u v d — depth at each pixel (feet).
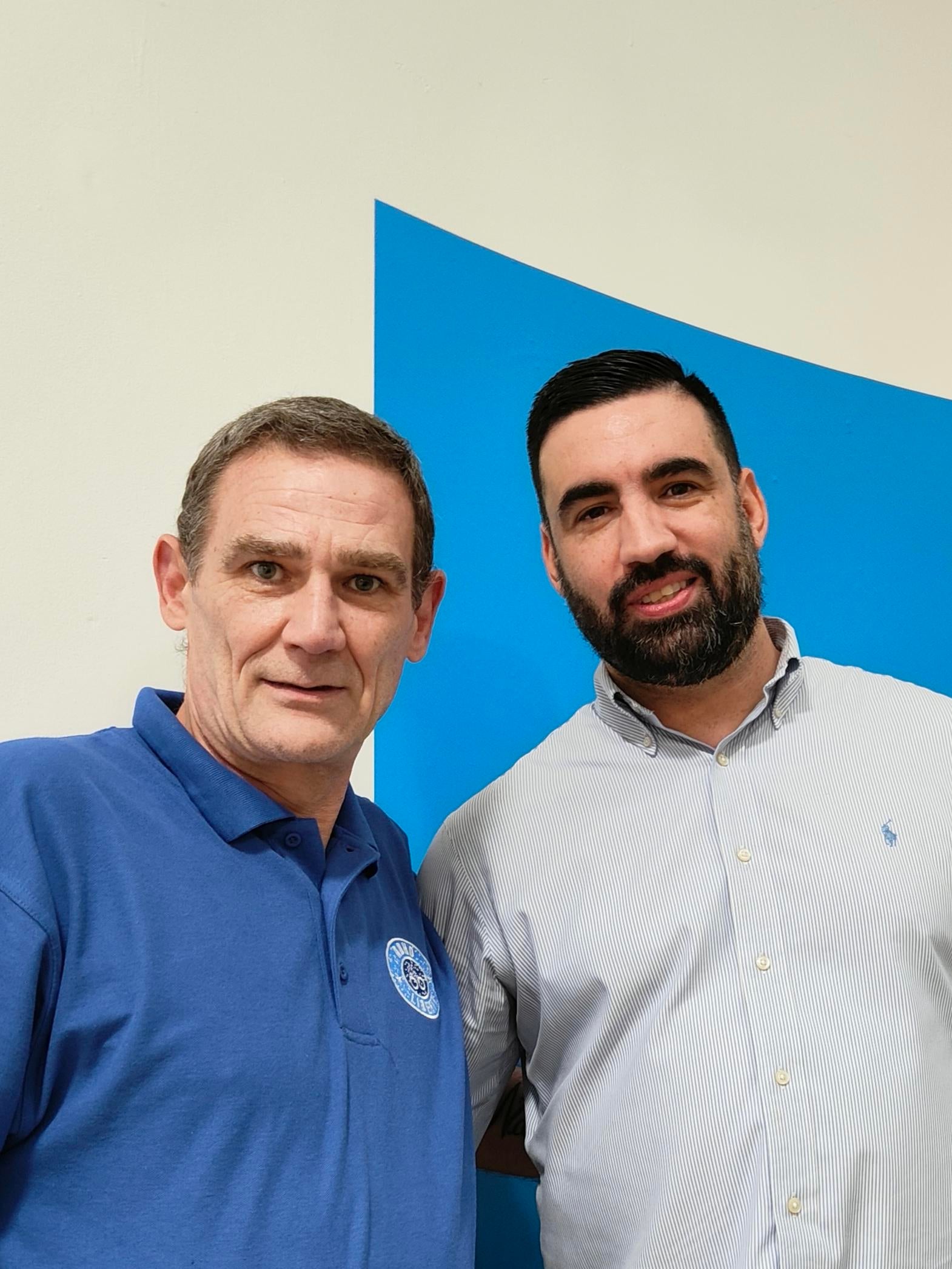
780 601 6.38
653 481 4.34
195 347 5.06
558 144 6.44
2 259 4.57
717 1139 3.65
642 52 6.86
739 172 7.05
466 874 4.53
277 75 5.50
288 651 3.39
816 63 7.53
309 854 3.46
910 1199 3.52
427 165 5.96
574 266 6.36
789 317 6.98
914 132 7.86
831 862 3.97
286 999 3.10
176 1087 2.83
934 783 4.14
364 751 5.26
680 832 4.23
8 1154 2.81
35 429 4.58
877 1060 3.65
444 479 5.73
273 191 5.41
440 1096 3.50
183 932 3.03
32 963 2.74
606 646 4.45
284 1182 2.88
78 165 4.82
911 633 6.79
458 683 5.60
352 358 5.56
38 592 4.51
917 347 7.46
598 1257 3.85
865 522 6.82
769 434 6.66
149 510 4.85
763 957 3.84
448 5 6.17
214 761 3.39
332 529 3.42
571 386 4.55
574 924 4.14
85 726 4.58
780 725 4.40
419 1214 3.14
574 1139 4.02
